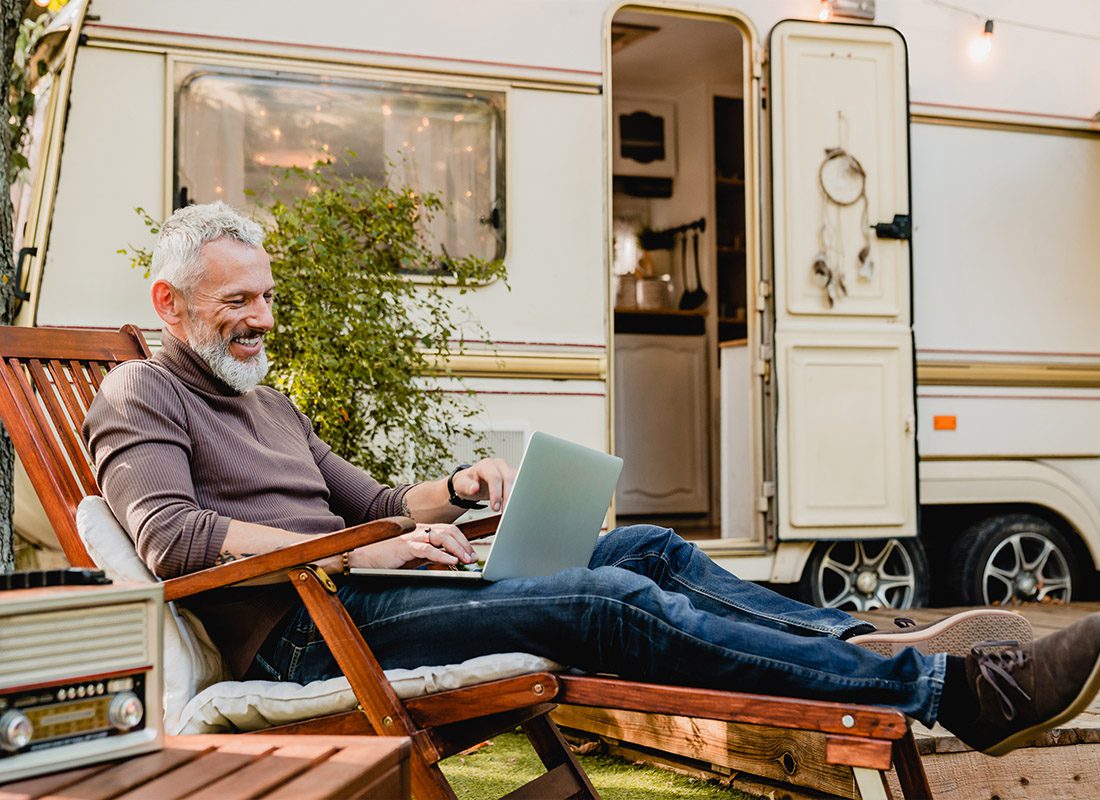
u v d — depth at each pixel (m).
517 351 4.23
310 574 1.88
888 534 4.70
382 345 3.59
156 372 2.14
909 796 2.01
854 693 1.78
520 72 4.29
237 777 1.32
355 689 1.87
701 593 2.18
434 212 4.14
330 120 4.01
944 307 4.93
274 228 3.90
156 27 3.79
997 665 1.78
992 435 4.98
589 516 2.19
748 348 4.95
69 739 1.36
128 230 3.73
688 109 6.80
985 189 5.01
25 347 2.49
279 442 2.34
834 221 4.70
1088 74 5.19
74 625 1.37
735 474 5.34
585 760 3.12
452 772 2.89
